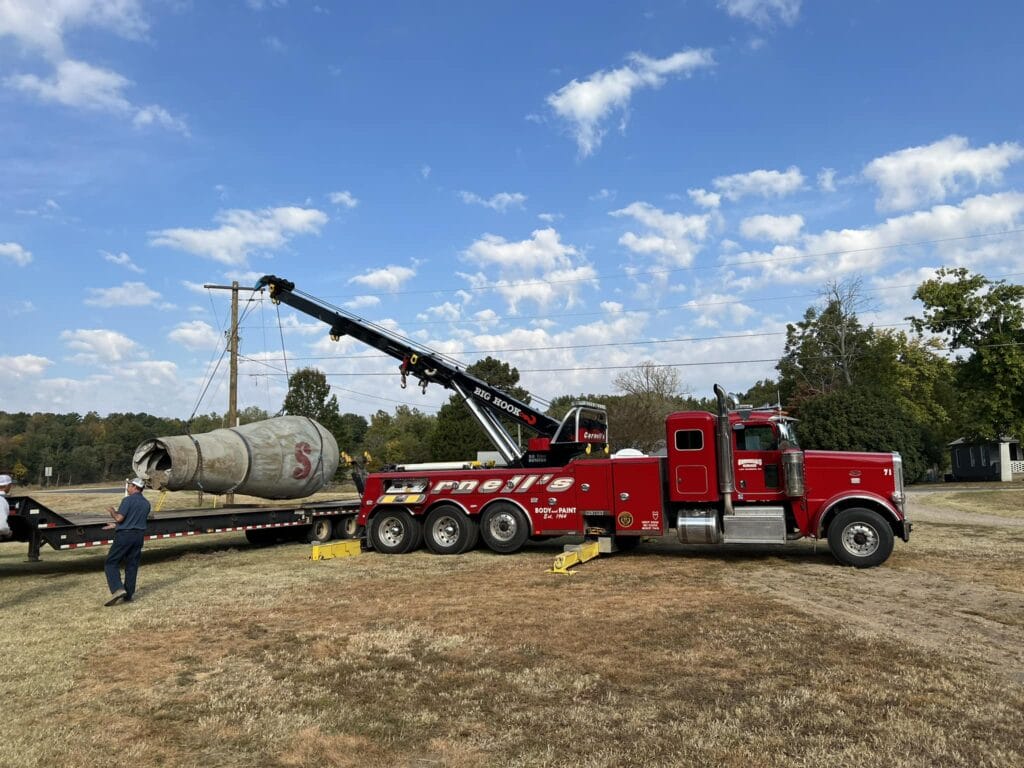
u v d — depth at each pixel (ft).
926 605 27.50
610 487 41.81
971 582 32.40
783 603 27.94
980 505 80.23
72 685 19.13
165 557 46.16
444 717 16.47
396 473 46.60
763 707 16.55
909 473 120.78
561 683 18.66
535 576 35.19
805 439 122.83
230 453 49.26
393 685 18.83
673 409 167.53
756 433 40.04
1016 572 34.96
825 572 35.40
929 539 48.08
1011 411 135.23
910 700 16.85
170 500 96.02
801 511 38.63
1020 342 134.62
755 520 38.73
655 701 17.21
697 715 16.16
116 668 20.70
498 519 43.88
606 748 14.47
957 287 139.03
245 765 14.08
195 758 14.40
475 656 21.36
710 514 40.06
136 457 46.29
